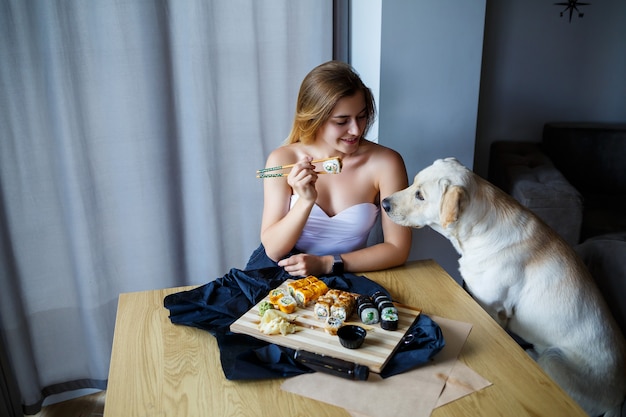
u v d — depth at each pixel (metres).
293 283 1.12
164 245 2.01
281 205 1.48
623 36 2.64
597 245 1.63
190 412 0.84
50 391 1.96
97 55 1.71
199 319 1.08
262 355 0.94
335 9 2.12
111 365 0.96
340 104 1.33
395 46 1.85
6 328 1.75
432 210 1.34
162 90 1.84
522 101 2.71
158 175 1.92
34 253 1.79
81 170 1.75
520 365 0.94
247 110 1.99
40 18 1.59
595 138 2.54
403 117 1.95
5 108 1.62
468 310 1.14
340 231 1.48
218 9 1.84
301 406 0.84
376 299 1.09
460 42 1.90
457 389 0.88
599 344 1.30
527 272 1.33
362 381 0.89
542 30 2.59
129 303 1.19
